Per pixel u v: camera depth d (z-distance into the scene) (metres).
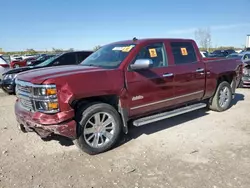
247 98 8.18
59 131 3.58
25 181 3.27
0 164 3.72
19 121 4.17
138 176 3.36
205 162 3.71
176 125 5.40
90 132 3.97
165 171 3.47
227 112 6.39
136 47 4.54
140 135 4.84
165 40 5.03
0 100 8.16
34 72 4.12
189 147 4.26
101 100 4.23
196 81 5.43
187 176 3.33
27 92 3.83
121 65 4.25
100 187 3.13
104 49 5.20
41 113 3.63
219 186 3.08
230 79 6.71
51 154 4.06
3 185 3.18
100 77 3.92
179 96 5.13
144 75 4.44
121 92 4.14
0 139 4.66
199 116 6.06
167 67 4.86
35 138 4.72
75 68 4.25
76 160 3.85
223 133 4.90
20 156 3.99
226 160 3.76
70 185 3.18
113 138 4.19
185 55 5.33
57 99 3.54
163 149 4.20
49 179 3.32
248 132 4.94
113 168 3.59
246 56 12.81
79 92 3.67
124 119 4.29
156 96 4.68
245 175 3.33
